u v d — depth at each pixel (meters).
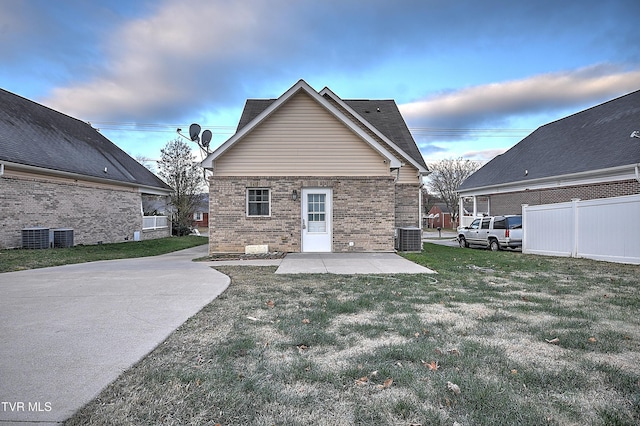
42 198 14.09
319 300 5.50
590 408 2.44
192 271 8.34
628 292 6.14
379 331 4.02
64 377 2.84
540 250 12.95
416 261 10.23
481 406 2.45
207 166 12.31
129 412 2.36
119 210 18.92
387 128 17.95
